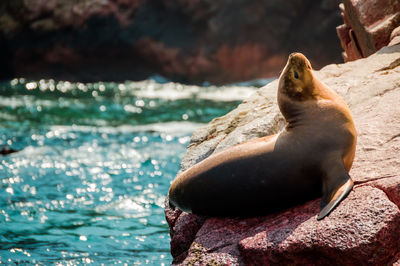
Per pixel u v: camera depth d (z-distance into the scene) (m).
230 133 21.92
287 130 16.78
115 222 28.81
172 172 39.75
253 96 24.86
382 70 23.19
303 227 15.12
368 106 20.75
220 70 110.94
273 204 16.73
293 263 14.85
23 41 114.06
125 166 41.34
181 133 55.19
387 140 18.05
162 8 113.06
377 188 15.73
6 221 28.61
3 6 116.81
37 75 115.38
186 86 106.56
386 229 14.39
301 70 16.69
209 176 17.20
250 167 16.56
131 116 67.00
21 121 61.38
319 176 16.00
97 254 23.91
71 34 113.38
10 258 23.17
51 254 23.80
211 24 109.06
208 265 15.93
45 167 40.72
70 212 30.52
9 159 42.97
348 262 14.25
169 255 23.88
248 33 108.88
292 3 106.06
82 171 39.78
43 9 113.69
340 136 15.96
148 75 114.69
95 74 114.56
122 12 112.69
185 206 18.36
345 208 15.01
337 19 102.00
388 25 28.14
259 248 15.28
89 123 61.09
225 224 17.52
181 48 111.75
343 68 24.75
